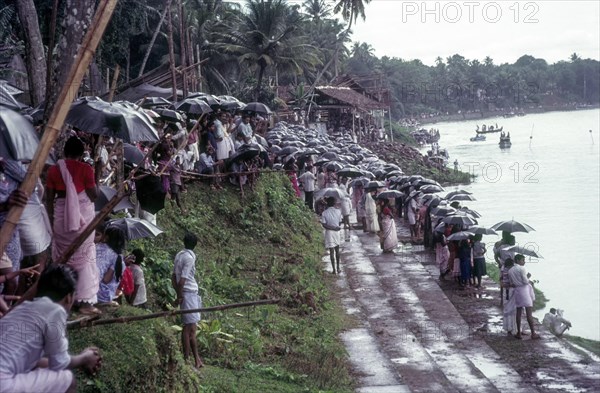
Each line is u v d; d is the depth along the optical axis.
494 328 21.25
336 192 29.61
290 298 20.86
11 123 6.30
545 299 30.48
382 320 21.38
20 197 6.37
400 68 184.38
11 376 5.88
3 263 8.00
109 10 6.54
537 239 45.06
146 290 15.89
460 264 25.58
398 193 33.59
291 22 75.25
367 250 31.53
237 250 23.73
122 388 9.23
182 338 13.57
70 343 9.24
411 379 16.53
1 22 33.44
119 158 13.46
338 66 117.56
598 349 20.47
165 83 32.75
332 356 16.89
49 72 11.03
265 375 14.69
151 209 13.80
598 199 59.69
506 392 16.41
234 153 25.97
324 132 82.25
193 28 62.69
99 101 10.08
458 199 33.41
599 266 36.62
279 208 29.59
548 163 94.06
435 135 138.25
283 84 103.88
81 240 7.41
